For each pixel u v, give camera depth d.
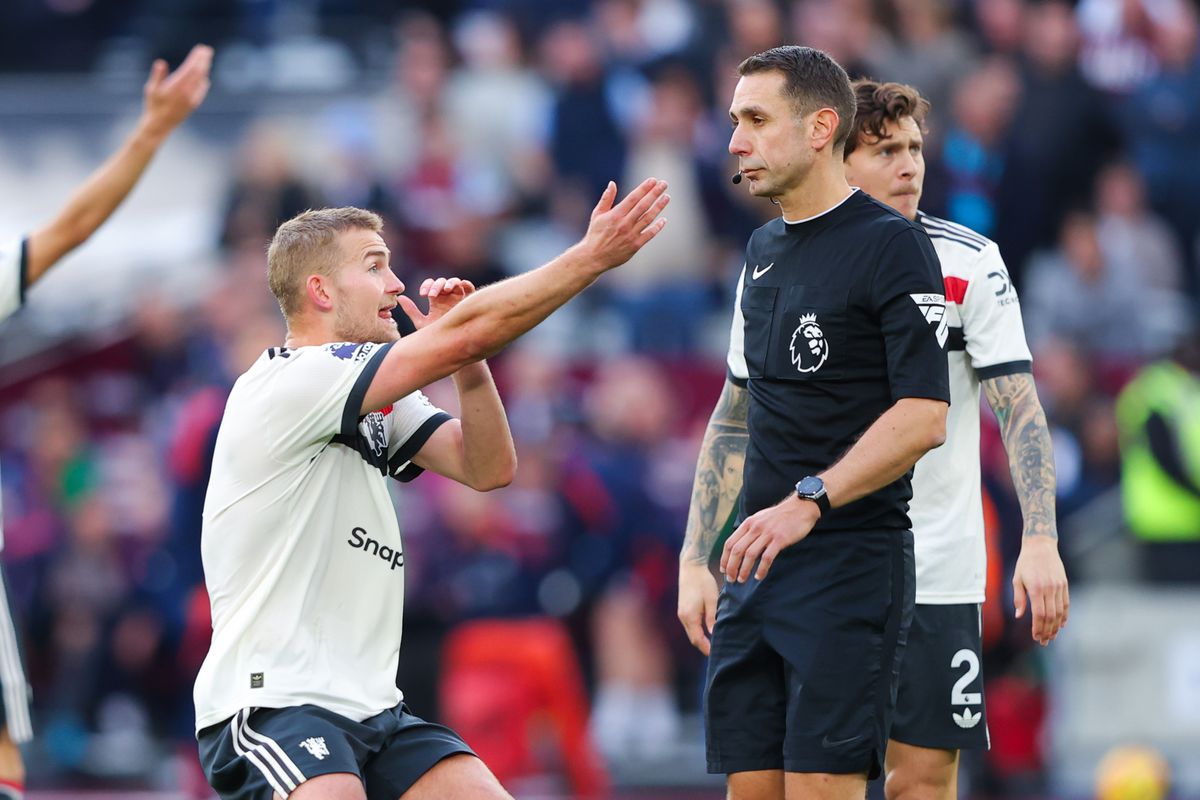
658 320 43.34
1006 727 32.28
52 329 47.62
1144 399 37.06
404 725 16.19
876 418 15.50
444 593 33.59
